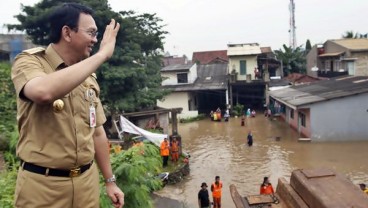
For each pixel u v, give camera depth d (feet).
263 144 76.28
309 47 187.73
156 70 78.74
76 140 6.35
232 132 91.61
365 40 129.29
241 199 14.39
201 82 122.93
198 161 65.41
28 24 59.00
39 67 5.93
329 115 76.33
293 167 58.29
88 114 6.64
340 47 122.62
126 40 67.26
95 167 7.14
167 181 51.80
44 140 6.15
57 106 6.06
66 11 6.21
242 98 130.93
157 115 71.97
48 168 6.18
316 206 11.17
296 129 89.15
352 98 75.56
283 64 149.28
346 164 58.49
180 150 63.10
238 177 54.54
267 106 119.03
